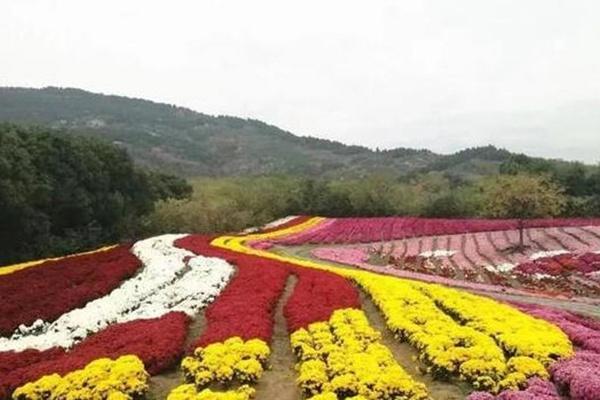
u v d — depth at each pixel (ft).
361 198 315.17
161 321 67.46
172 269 109.70
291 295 81.20
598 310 93.97
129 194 231.30
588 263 141.79
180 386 46.21
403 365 55.36
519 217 178.60
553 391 45.52
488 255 167.22
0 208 159.02
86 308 81.35
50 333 70.23
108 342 60.13
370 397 43.62
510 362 50.24
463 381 50.14
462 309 71.51
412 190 357.20
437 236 210.18
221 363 50.67
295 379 52.19
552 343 55.77
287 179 397.60
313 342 58.70
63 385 46.57
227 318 67.72
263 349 54.80
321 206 315.37
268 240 206.28
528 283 125.08
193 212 240.12
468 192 322.75
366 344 57.00
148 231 229.86
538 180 185.37
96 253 140.67
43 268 119.14
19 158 171.83
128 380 47.24
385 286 86.02
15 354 59.06
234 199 292.61
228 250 138.41
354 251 180.45
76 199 195.11
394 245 196.54
